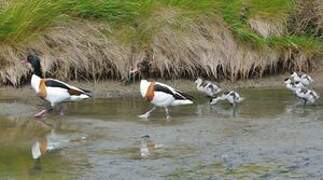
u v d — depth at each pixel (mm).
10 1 18906
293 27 21516
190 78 19500
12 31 18438
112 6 19391
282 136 14109
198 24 19875
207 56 19547
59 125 15023
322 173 11922
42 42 18609
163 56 19250
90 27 19156
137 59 19031
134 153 12938
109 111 16375
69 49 18766
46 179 11555
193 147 13336
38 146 13383
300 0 21875
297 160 12562
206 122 15305
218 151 13070
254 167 12195
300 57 20641
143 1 19625
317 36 21641
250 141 13734
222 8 20344
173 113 16266
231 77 19641
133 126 14914
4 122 15258
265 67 20078
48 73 18422
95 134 14258
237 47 19984
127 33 19297
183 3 20016
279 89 19141
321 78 20281
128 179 11586
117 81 18953
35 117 15727
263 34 20297
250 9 20641
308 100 17125
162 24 19516
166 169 12070
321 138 13969
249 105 17188
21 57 18297
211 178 11664
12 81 17969
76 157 12695
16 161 12492
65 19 19016
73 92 16312
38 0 18859
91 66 18844
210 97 17938
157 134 14227
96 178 11609
